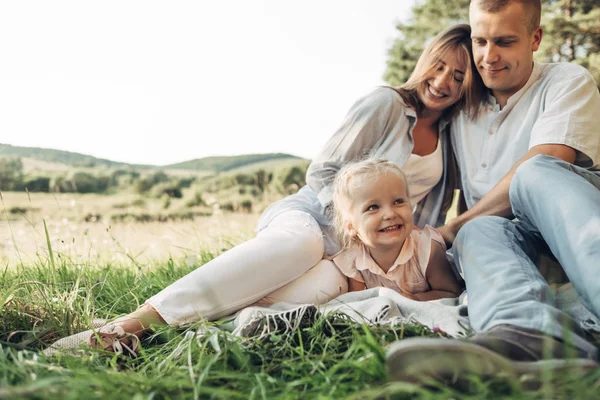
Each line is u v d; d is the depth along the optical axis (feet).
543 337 4.48
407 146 8.07
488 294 5.22
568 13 37.58
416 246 7.29
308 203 7.89
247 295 6.75
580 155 7.47
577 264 5.14
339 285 7.23
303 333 5.74
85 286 7.90
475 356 4.08
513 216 7.27
